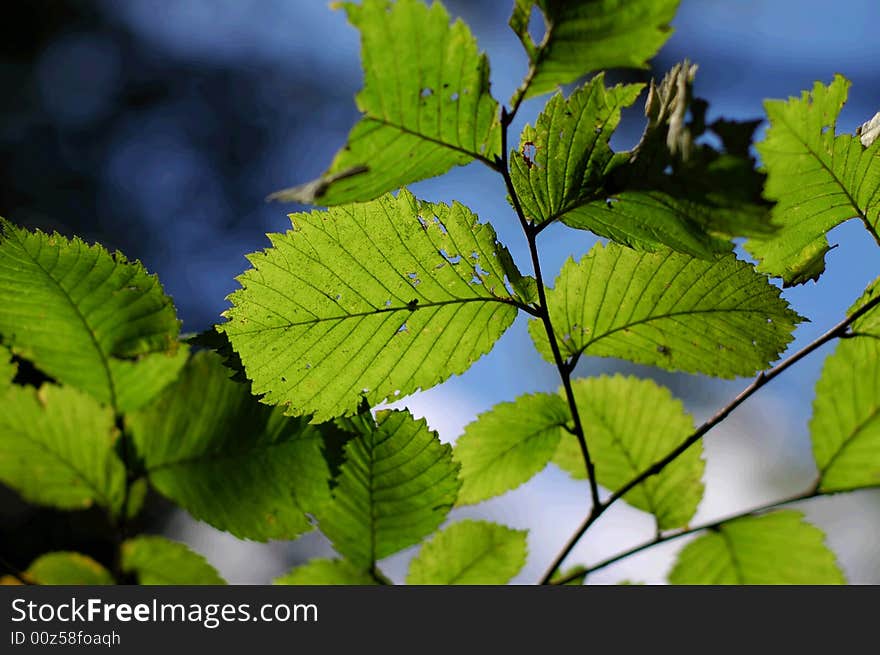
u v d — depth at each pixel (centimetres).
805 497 78
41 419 75
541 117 72
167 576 75
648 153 70
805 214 74
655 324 76
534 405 78
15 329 74
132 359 75
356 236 73
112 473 75
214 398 76
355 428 75
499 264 74
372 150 69
